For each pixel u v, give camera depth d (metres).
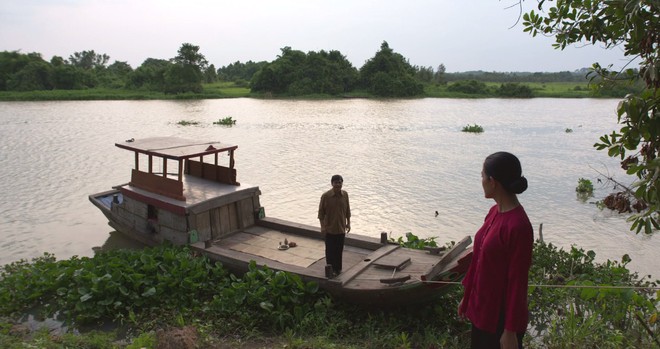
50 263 10.07
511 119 47.28
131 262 9.61
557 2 5.52
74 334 7.95
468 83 91.44
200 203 10.50
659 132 3.73
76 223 14.46
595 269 9.95
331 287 8.14
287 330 7.48
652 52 4.05
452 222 14.79
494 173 3.46
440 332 7.47
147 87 84.81
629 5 3.87
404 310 8.17
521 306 3.33
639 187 3.72
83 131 34.84
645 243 13.12
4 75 77.00
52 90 77.81
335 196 8.49
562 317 7.98
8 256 11.91
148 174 11.72
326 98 81.00
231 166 11.92
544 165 24.34
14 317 8.59
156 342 6.88
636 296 6.83
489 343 3.58
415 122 44.31
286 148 28.67
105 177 20.45
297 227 11.20
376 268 8.74
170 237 10.83
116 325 8.30
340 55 96.25
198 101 72.12
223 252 9.73
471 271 3.89
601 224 14.82
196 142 12.40
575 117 49.28
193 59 83.25
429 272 7.12
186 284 8.80
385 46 92.06
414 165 23.88
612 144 4.66
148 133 34.12
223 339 7.41
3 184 19.08
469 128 37.00
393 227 14.30
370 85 89.06
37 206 16.17
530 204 17.19
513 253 3.33
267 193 18.05
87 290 8.70
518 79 164.38
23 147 27.61
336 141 31.66
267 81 86.31
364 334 7.52
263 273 8.62
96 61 156.50
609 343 6.57
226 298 8.26
